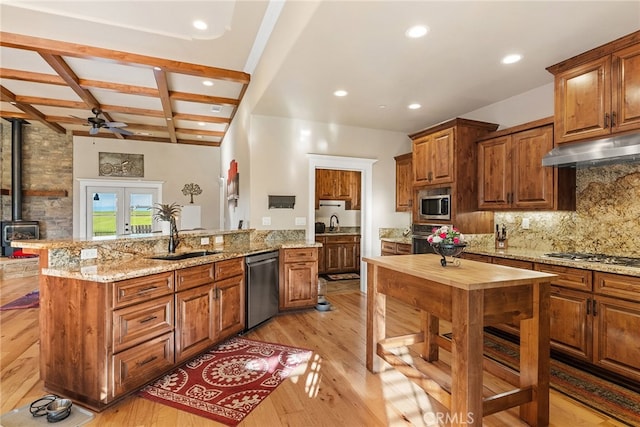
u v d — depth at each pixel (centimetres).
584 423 199
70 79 437
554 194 317
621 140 250
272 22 315
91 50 359
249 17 306
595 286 251
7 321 387
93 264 255
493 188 379
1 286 567
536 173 332
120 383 219
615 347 240
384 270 261
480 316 182
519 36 250
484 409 185
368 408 217
